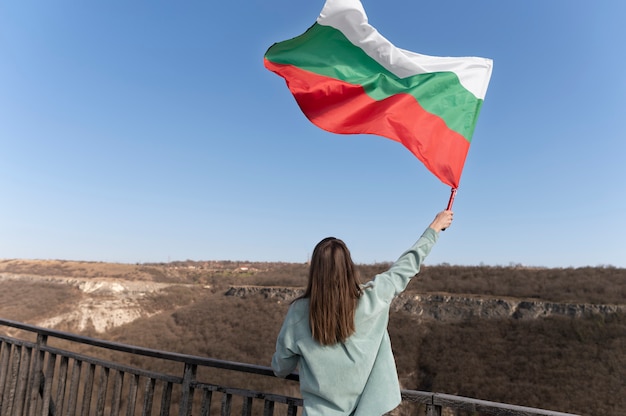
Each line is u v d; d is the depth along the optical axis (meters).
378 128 2.63
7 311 67.19
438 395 2.04
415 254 1.89
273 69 2.89
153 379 3.06
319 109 2.75
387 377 1.73
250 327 61.81
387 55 2.93
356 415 1.67
